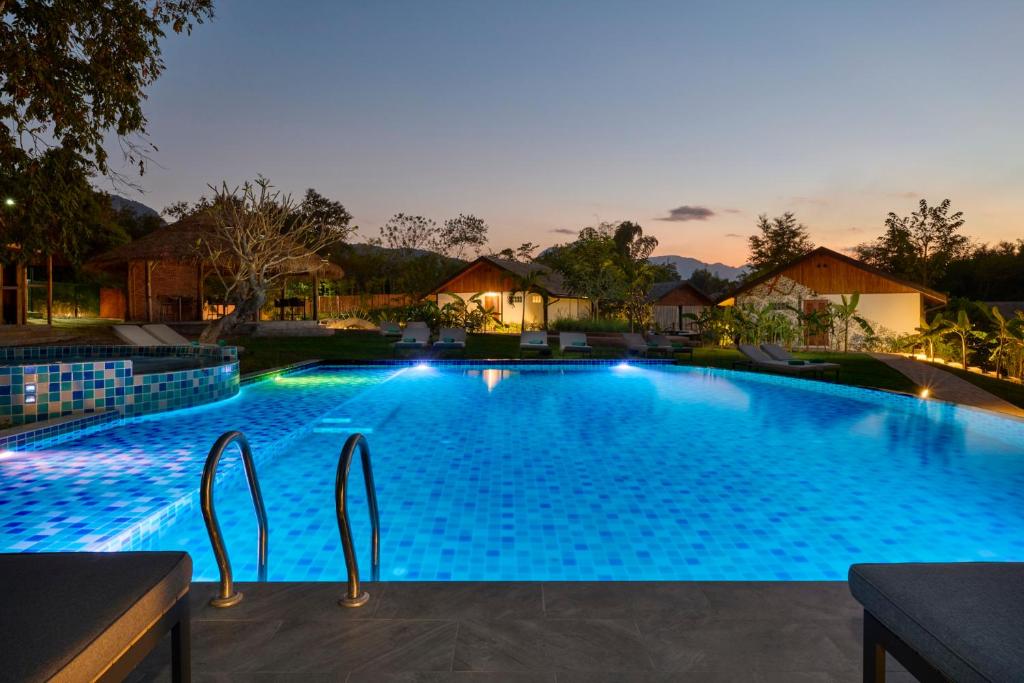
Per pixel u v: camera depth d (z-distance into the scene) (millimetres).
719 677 1954
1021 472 5762
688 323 35500
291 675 1969
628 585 2592
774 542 4031
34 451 6125
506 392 11453
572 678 1950
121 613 1269
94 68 9758
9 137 9188
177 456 5895
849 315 22047
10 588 1376
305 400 10164
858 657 2062
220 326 15711
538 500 4887
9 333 15406
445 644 2143
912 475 5648
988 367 19141
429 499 4910
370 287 40719
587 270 27938
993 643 1156
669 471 5773
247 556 3744
